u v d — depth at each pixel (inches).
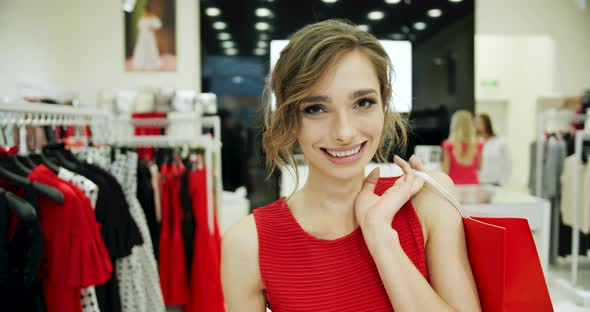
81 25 164.7
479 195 108.7
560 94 158.9
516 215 100.6
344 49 24.6
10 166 56.4
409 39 160.9
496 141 151.0
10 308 47.8
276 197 163.6
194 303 95.9
